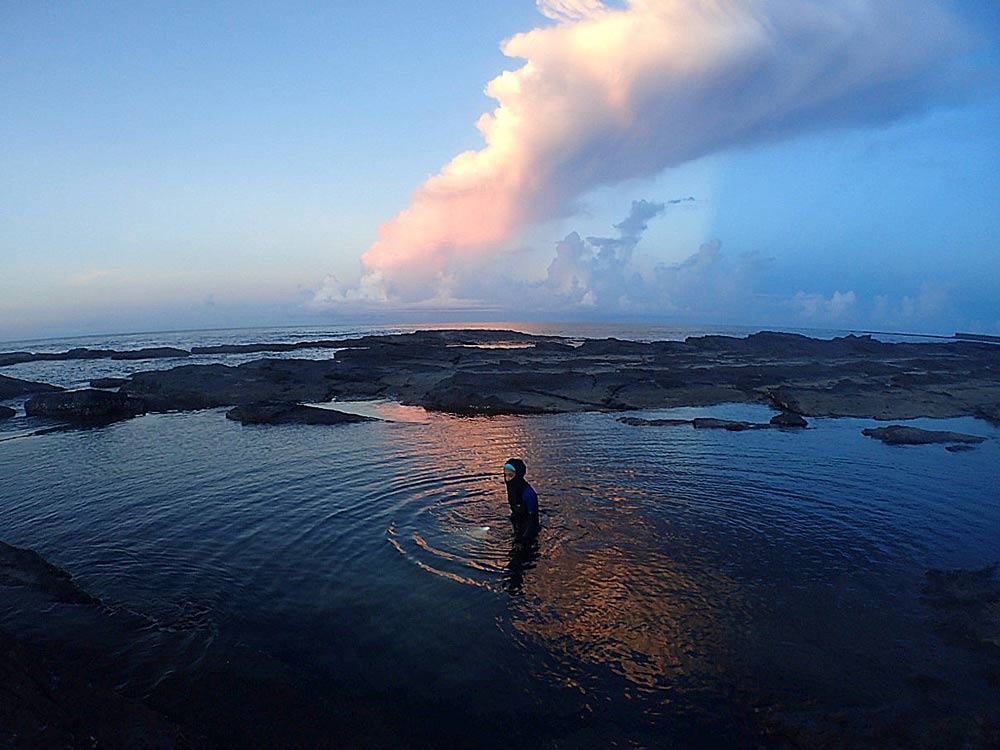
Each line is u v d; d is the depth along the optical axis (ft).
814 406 88.69
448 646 27.45
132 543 38.73
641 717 23.06
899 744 21.40
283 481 51.85
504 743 21.81
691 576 34.27
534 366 125.39
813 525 42.42
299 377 108.37
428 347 148.15
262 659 26.30
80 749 18.97
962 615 30.01
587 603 31.17
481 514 43.80
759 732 22.29
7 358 155.22
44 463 58.29
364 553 37.11
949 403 91.25
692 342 171.53
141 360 160.97
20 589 30.04
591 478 53.01
